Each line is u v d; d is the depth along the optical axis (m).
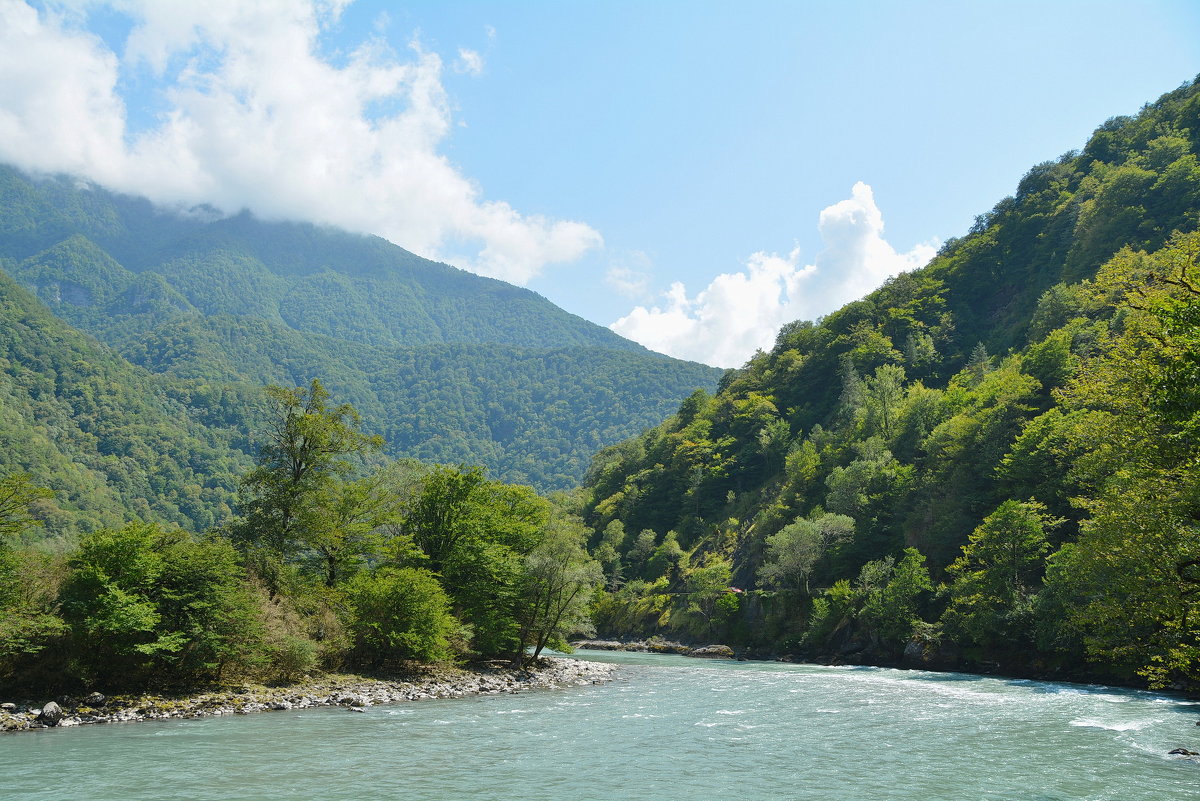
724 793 25.11
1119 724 39.25
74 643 35.91
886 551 96.56
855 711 44.38
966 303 181.12
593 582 67.62
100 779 24.78
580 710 43.69
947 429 102.50
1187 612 27.95
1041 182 198.62
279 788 24.56
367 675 50.44
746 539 133.38
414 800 23.67
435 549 63.66
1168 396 23.72
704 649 102.38
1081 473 45.91
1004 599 68.62
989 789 25.66
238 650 40.75
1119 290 35.38
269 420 55.12
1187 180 136.75
